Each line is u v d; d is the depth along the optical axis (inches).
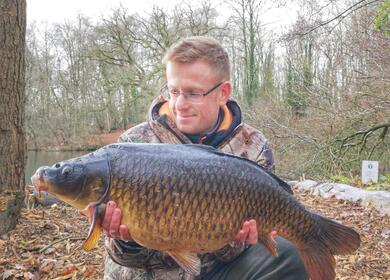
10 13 63.1
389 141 149.6
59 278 51.9
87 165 26.1
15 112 64.7
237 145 34.0
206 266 33.0
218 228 26.8
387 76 133.8
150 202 25.8
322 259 30.2
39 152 337.7
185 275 32.0
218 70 31.8
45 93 369.7
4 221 63.2
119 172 25.9
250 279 32.4
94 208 26.0
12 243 60.4
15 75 64.4
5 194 63.5
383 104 139.5
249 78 316.2
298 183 112.4
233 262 33.3
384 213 81.7
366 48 139.3
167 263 31.9
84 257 57.4
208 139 33.1
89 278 52.1
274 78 303.0
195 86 31.3
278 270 32.1
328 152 149.3
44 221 68.7
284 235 29.1
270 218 28.2
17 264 54.5
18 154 65.4
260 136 35.2
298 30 144.4
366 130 143.5
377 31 133.8
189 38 32.2
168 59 31.9
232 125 33.8
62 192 26.2
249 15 317.1
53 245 60.4
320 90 160.7
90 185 26.0
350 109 150.3
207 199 26.3
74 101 364.2
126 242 31.1
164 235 26.2
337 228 30.3
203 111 32.0
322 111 157.9
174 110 32.4
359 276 54.1
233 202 26.8
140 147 26.6
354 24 152.1
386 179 118.1
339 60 157.9
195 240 26.6
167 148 26.8
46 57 384.8
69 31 380.8
